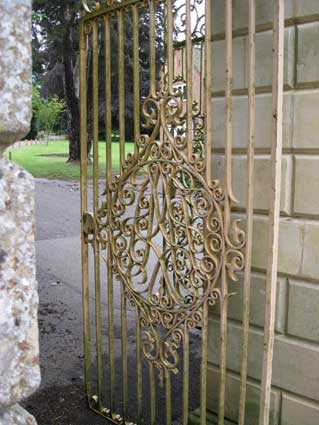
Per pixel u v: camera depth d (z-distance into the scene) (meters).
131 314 4.33
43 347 3.64
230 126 1.97
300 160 2.05
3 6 0.76
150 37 2.25
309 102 2.00
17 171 0.81
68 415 2.74
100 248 2.66
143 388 3.08
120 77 2.39
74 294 4.87
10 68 0.77
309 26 1.98
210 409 2.52
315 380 2.10
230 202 2.02
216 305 2.42
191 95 2.10
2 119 0.77
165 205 2.27
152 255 5.80
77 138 17.67
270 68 2.09
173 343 2.32
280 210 2.13
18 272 0.81
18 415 0.87
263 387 1.92
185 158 2.15
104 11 2.41
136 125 2.37
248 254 1.95
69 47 16.56
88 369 2.80
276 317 2.19
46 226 8.05
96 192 2.63
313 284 2.08
